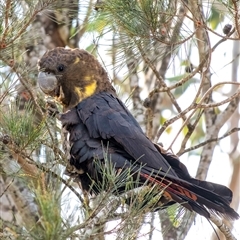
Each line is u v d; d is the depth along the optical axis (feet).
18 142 23.97
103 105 27.99
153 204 22.00
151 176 24.48
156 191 21.97
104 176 21.56
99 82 29.76
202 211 23.24
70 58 29.45
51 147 24.97
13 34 25.25
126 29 27.40
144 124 35.40
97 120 27.12
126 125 26.86
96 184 25.16
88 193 24.36
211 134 35.65
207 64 28.99
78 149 26.66
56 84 29.37
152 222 25.22
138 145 26.40
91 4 29.96
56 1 26.76
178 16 27.53
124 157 26.30
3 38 24.26
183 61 33.96
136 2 26.91
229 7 26.81
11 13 25.53
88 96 29.17
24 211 32.19
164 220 29.84
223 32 29.60
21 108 27.27
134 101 36.29
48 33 39.27
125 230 19.95
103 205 20.25
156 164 26.07
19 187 32.22
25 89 26.68
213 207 23.43
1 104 25.35
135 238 20.07
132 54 28.84
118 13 27.12
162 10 27.25
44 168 22.31
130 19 27.17
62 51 29.78
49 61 29.45
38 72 30.09
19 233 19.10
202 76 28.58
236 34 28.48
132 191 21.44
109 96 29.07
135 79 36.73
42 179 19.97
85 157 26.43
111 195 20.88
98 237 20.71
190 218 31.30
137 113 35.91
